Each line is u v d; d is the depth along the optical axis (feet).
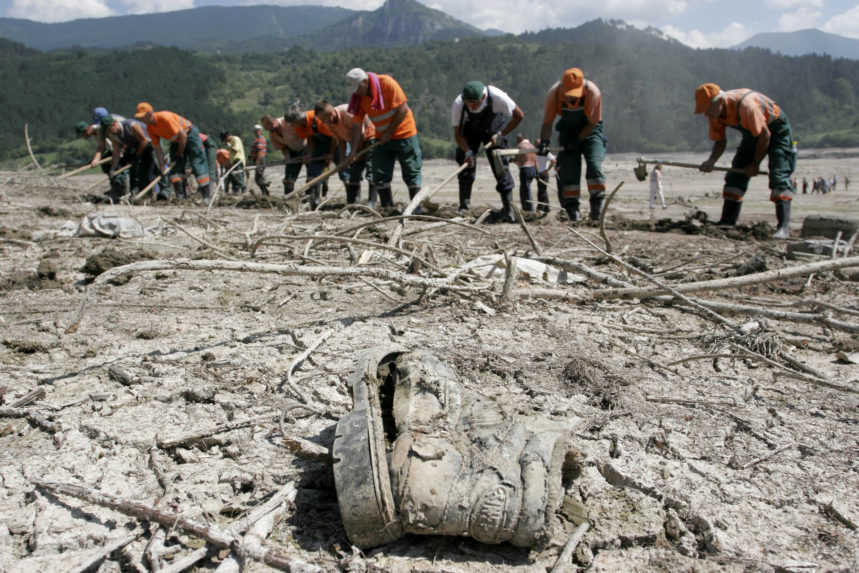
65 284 16.15
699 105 26.09
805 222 26.14
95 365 10.63
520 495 6.10
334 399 9.39
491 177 96.53
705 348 11.99
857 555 6.43
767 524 6.90
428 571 6.10
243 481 7.47
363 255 17.26
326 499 7.18
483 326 12.88
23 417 8.89
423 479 6.20
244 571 6.06
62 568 6.05
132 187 41.81
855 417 9.31
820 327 13.74
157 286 15.90
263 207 36.58
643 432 8.75
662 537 6.73
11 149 367.66
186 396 9.48
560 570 6.13
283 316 13.48
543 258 16.65
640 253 20.98
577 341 12.13
